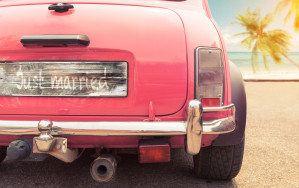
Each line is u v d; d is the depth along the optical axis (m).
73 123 1.62
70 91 1.75
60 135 1.68
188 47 1.77
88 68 1.74
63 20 1.77
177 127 1.61
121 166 2.63
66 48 1.73
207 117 1.76
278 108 6.39
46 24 1.77
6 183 2.29
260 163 2.89
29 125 1.65
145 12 1.84
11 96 1.78
